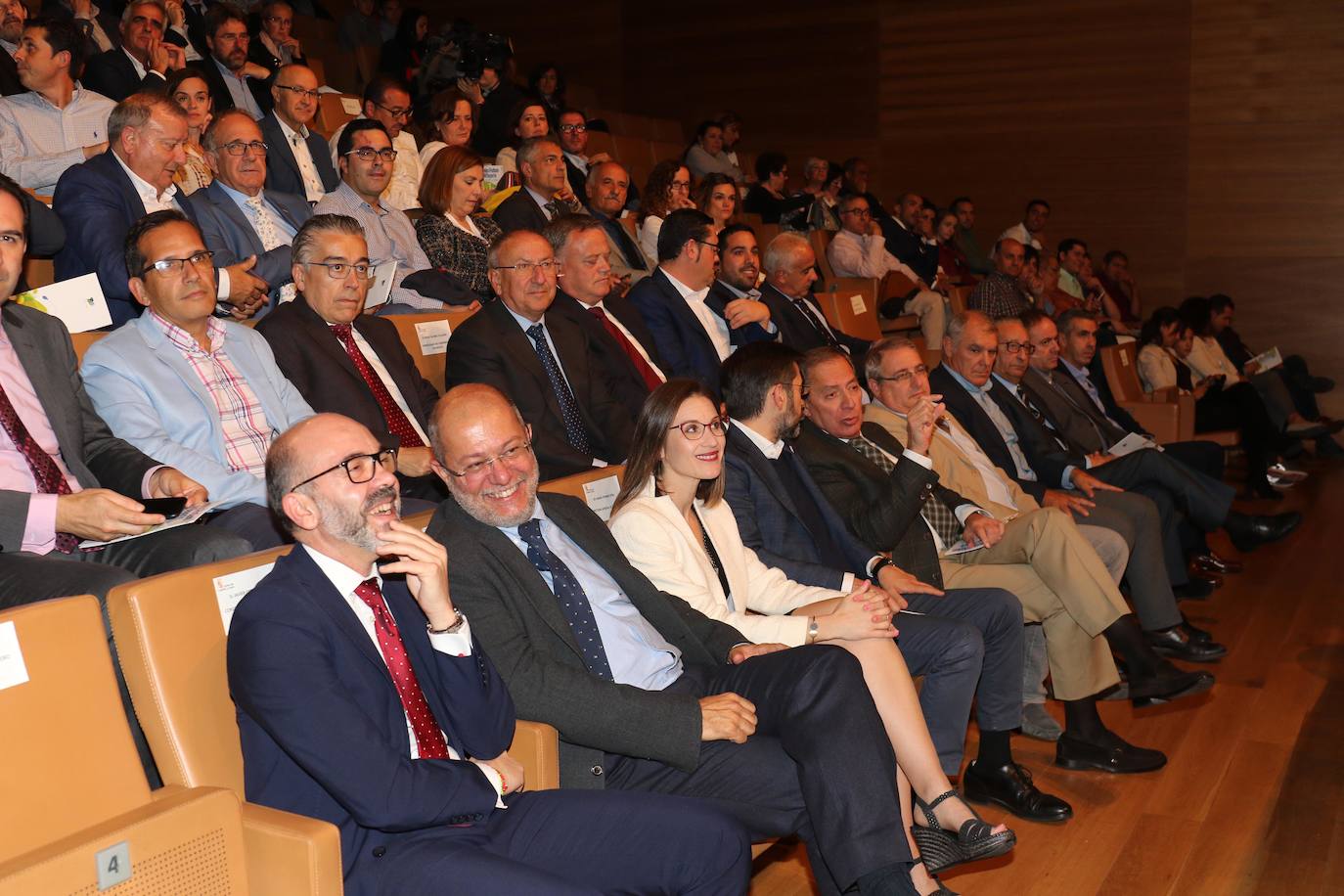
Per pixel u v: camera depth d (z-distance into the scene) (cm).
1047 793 315
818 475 323
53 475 232
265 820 158
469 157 445
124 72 460
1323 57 916
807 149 1051
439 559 183
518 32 1103
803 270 506
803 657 224
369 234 422
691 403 252
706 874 187
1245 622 459
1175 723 362
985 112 1002
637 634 230
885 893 209
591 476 261
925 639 274
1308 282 933
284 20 606
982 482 371
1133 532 394
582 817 189
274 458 178
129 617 166
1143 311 974
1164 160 959
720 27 1067
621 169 556
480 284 438
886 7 1023
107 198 321
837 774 212
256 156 378
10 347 238
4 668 145
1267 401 800
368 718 171
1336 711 367
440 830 180
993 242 1007
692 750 208
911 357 365
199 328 273
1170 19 950
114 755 154
